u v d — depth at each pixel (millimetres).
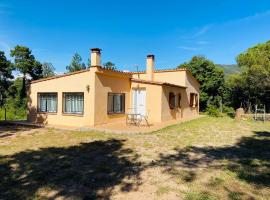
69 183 6324
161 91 18266
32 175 6875
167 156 9094
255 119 22875
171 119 20500
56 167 7617
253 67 23875
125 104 18625
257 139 12906
